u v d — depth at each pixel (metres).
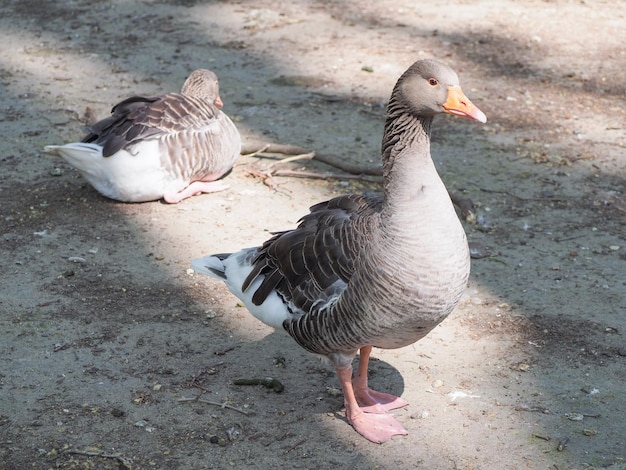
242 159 3.18
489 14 4.66
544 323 2.53
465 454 2.21
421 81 2.14
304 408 2.30
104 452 2.20
